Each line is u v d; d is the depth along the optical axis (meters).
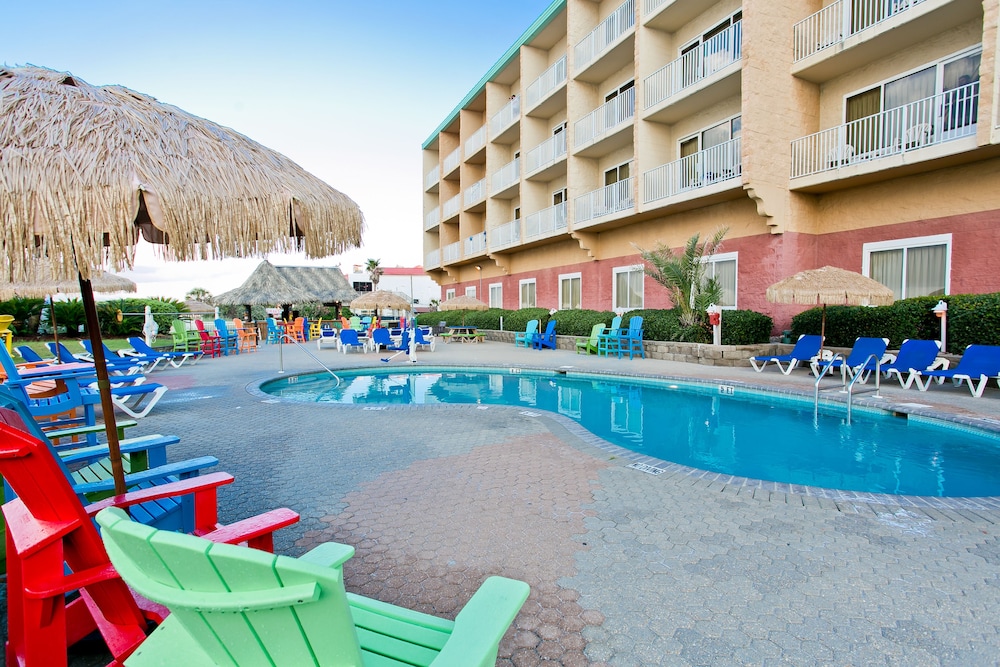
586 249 19.25
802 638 2.27
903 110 10.92
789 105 12.45
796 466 5.49
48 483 1.64
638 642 2.25
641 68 15.71
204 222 2.23
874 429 6.92
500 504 3.88
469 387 11.13
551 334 17.91
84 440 5.91
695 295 13.57
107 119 2.29
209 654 1.27
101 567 1.75
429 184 32.75
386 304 17.09
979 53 9.90
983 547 3.12
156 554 1.15
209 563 1.08
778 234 12.54
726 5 14.30
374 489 4.23
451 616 2.45
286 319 30.72
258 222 2.42
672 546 3.16
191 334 19.28
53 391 6.58
